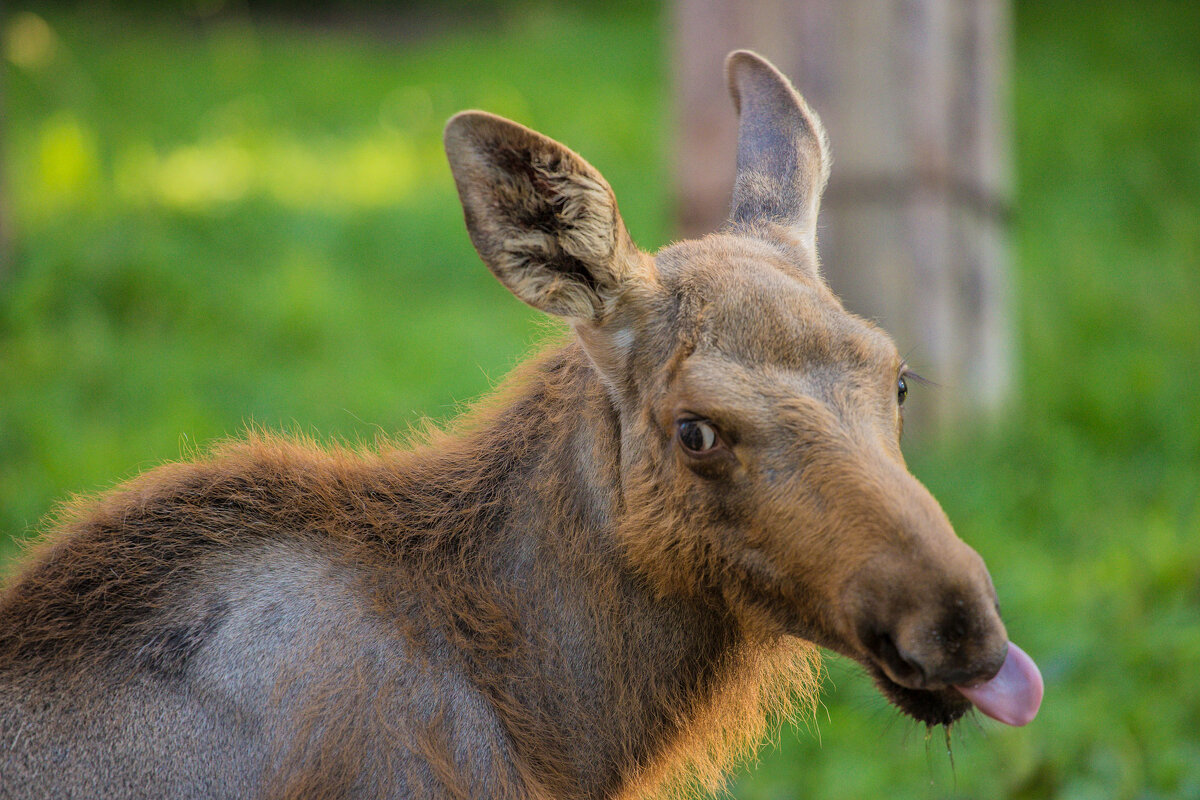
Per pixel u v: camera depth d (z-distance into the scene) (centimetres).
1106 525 1554
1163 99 3556
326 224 2706
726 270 846
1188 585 1384
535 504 872
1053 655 1257
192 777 748
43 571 813
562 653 856
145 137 3428
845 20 1781
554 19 5216
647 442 834
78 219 2488
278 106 3853
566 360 916
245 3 5547
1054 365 2044
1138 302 2258
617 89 4041
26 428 1712
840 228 1842
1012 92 3772
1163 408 1830
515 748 820
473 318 2320
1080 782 1120
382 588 824
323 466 879
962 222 1888
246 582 803
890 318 1845
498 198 795
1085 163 3222
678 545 823
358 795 754
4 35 3344
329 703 761
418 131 3559
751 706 930
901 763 1191
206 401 1867
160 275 2230
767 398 782
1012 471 1722
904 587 712
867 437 769
